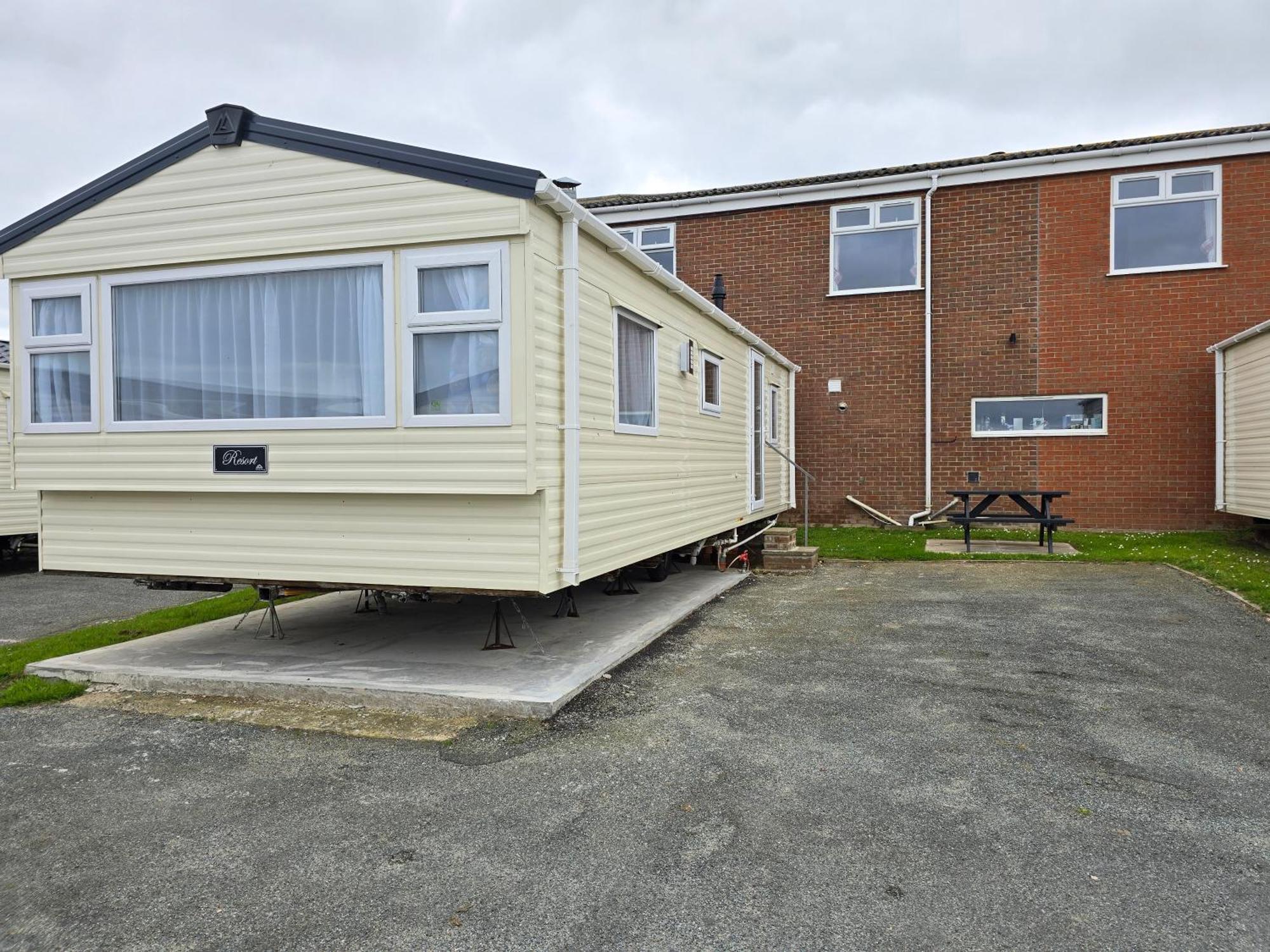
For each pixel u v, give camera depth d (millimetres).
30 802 3568
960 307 13312
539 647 5734
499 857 3027
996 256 13102
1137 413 12547
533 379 4727
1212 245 12305
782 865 2934
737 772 3727
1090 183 12664
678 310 7383
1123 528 12625
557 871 2918
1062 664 5430
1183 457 12359
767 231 14273
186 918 2670
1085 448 12789
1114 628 6414
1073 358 12805
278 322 5238
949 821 3254
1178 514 12391
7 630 7523
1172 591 7863
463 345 4879
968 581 8648
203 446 5375
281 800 3545
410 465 4957
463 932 2570
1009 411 13219
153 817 3404
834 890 2766
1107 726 4277
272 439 5230
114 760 4027
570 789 3586
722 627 6645
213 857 3066
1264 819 3252
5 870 2992
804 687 4977
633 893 2770
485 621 6672
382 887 2838
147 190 5426
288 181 5121
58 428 5684
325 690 4828
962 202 13250
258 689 4949
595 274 5559
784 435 12648
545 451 4875
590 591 7988
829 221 13930
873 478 13797
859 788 3557
